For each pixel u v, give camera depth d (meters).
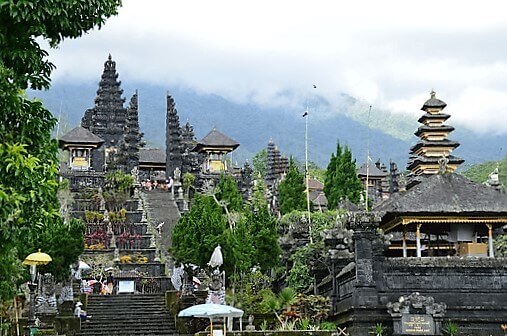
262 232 46.69
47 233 41.31
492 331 33.41
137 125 100.00
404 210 37.50
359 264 33.94
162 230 74.25
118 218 75.44
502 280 34.25
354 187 72.56
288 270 45.97
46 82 16.75
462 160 66.75
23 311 36.44
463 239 38.56
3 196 14.59
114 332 40.09
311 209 69.69
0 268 20.28
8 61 15.81
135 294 46.81
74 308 41.34
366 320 33.28
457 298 33.88
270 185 103.38
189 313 30.69
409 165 68.88
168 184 91.38
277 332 32.47
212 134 108.56
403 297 33.03
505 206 37.75
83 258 64.88
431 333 32.69
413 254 45.62
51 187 16.00
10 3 14.62
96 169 101.31
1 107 15.44
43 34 15.54
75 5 15.71
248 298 40.16
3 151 15.00
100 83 108.25
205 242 42.84
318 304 38.09
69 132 95.94
